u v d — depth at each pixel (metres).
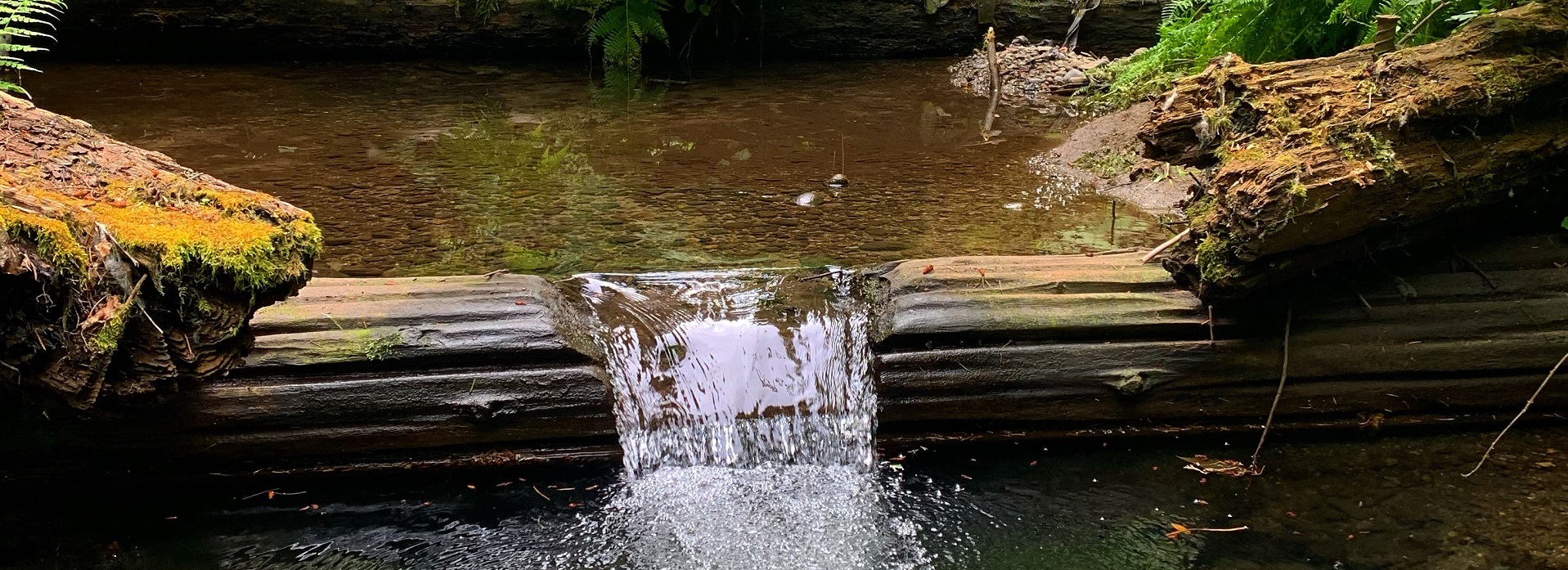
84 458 2.77
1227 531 2.69
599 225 4.25
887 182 4.92
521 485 2.91
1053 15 8.25
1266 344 3.13
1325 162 2.78
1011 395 3.08
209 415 2.76
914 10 8.27
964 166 5.24
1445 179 2.96
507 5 7.93
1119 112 5.87
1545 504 2.79
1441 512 2.76
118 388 2.42
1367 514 2.76
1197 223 3.00
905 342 3.08
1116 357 3.10
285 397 2.80
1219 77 3.18
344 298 2.99
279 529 2.70
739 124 6.14
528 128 6.00
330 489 2.88
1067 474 2.98
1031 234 4.17
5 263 2.13
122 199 2.59
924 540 2.68
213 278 2.45
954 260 3.37
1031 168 5.21
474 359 2.91
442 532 2.69
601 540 2.67
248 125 5.91
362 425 2.85
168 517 2.74
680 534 2.71
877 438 3.10
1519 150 3.06
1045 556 2.60
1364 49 3.26
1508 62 3.03
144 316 2.37
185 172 2.81
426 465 2.95
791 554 2.63
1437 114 2.93
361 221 4.27
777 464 3.04
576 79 7.55
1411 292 3.20
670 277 3.61
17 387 2.43
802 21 8.25
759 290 3.48
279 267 2.55
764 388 3.11
